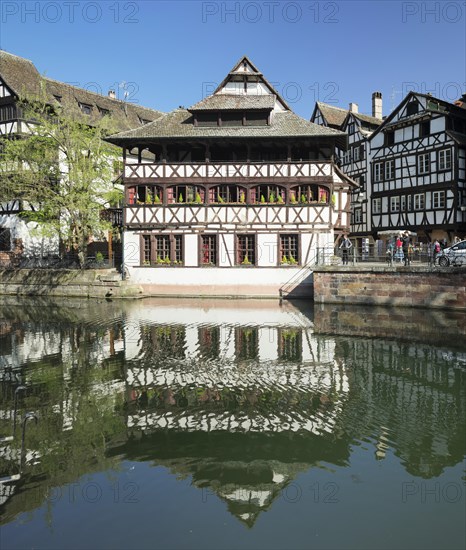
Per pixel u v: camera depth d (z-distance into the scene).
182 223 26.17
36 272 28.23
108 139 25.72
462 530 5.62
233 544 5.38
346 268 22.14
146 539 5.48
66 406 9.45
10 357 13.14
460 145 30.97
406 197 34.59
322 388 10.38
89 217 27.80
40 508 6.09
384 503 6.16
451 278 19.78
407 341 14.59
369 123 39.12
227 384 10.70
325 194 25.69
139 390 10.34
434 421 8.61
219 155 27.05
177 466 7.11
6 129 33.41
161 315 19.88
